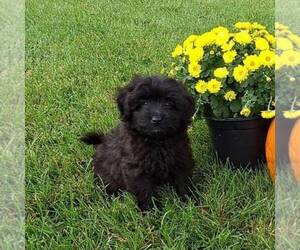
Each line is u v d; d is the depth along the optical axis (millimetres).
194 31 2955
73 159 1570
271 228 1208
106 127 1771
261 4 3523
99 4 3602
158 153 1337
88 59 2488
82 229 1256
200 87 1431
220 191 1374
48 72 2318
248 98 1413
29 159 1542
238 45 1481
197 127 1659
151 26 3094
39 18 3146
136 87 1332
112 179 1424
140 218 1281
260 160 1492
